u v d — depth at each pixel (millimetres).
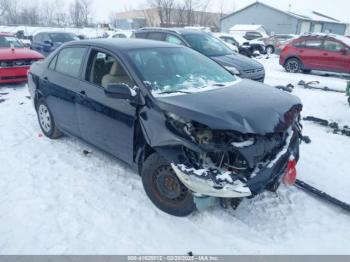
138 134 3477
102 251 2855
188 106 3066
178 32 8789
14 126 5809
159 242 2975
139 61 3717
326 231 3164
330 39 11961
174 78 3734
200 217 3301
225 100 3262
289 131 3482
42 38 13656
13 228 3104
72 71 4414
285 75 12273
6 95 8031
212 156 3004
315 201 3621
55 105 4730
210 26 56156
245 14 45219
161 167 3277
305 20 41906
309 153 4879
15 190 3709
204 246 2934
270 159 3143
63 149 4824
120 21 55469
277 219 3312
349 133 5609
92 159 4488
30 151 4738
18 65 8578
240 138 2914
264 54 21516
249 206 3496
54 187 3785
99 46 4086
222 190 2781
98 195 3639
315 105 7477
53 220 3217
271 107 3227
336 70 11875
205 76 4027
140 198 3596
